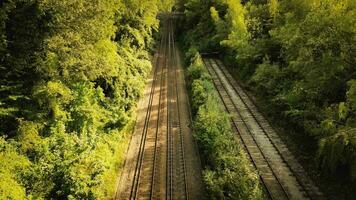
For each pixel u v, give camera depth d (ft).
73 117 70.33
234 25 147.54
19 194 46.57
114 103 86.58
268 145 76.07
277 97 90.27
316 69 64.13
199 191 63.46
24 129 56.70
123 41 118.93
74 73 67.36
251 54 119.65
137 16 128.16
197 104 101.19
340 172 60.29
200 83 118.73
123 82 94.27
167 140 84.94
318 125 66.13
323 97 67.00
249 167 65.16
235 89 121.29
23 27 57.06
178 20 284.61
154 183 66.13
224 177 58.90
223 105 103.96
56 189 55.62
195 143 83.46
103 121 79.71
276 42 106.73
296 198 57.00
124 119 86.38
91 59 68.85
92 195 56.29
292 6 90.02
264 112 96.68
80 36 63.93
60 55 62.54
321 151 57.67
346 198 56.18
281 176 63.57
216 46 186.50
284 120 86.94
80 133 69.62
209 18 211.82
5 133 58.34
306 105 73.36
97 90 80.94
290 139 78.33
